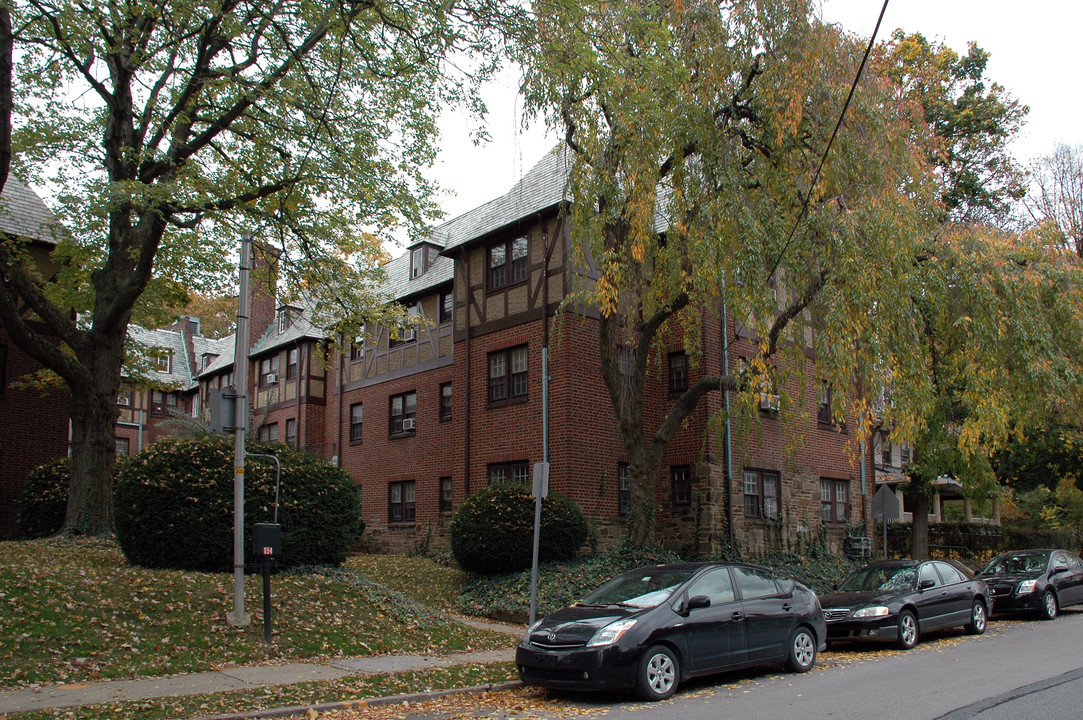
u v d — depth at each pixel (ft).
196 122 50.14
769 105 44.37
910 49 55.26
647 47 45.16
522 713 25.36
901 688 27.86
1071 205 87.61
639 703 26.63
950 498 118.11
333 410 94.63
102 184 42.29
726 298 43.11
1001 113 76.89
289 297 57.82
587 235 47.50
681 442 64.13
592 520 60.29
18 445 66.08
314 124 49.26
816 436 73.31
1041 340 49.52
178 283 59.26
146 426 129.18
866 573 43.70
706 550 60.34
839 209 44.04
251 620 34.86
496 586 52.60
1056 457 75.51
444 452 75.25
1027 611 52.70
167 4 43.86
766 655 31.22
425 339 80.53
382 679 29.45
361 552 83.46
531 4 42.57
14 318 46.34
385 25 43.91
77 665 28.17
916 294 47.21
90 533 49.32
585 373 61.93
